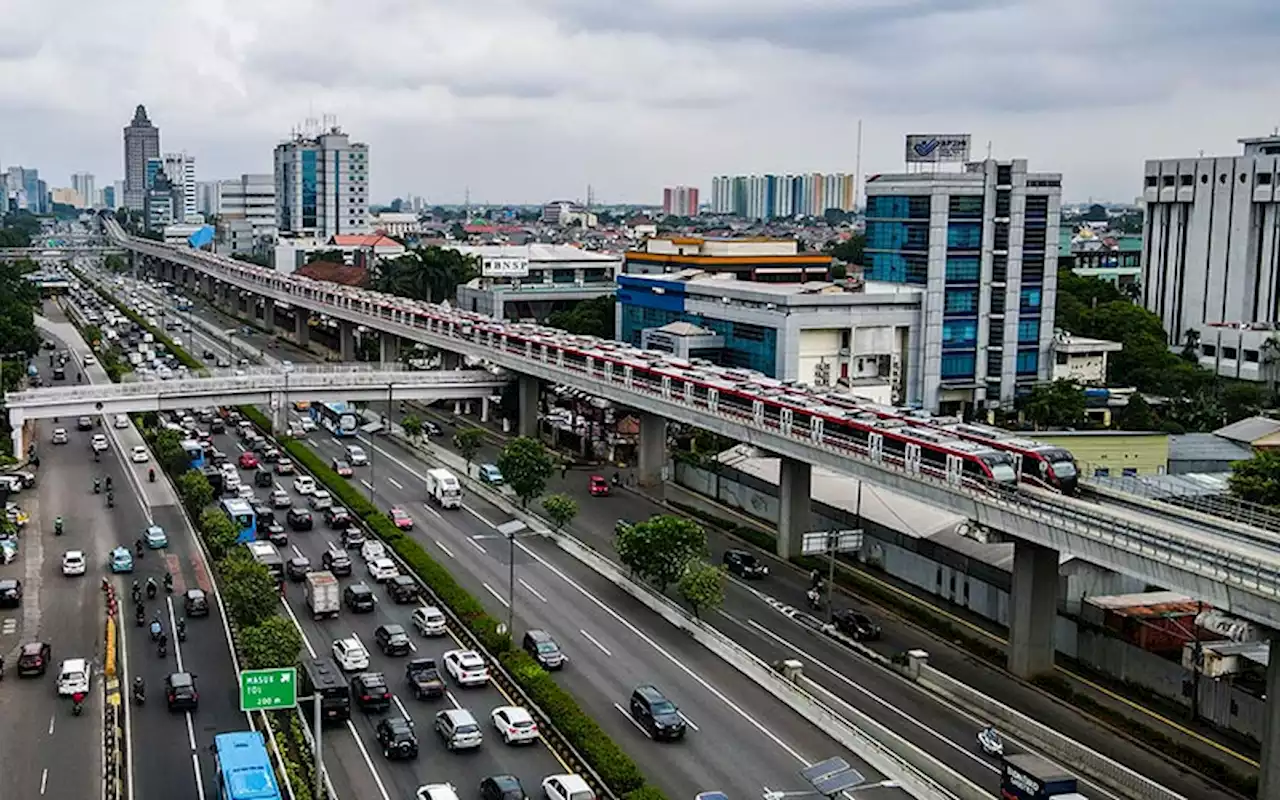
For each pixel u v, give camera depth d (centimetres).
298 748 8738
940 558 12512
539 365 19600
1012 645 10562
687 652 10900
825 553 13888
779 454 13900
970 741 9231
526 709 9512
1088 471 15125
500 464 15525
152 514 15275
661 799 7762
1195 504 12350
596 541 14438
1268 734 8175
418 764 8588
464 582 12731
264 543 13238
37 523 14788
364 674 9756
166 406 18975
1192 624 10231
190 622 11444
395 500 16200
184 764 8531
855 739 8894
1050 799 7494
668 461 17962
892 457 12000
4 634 11081
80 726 9188
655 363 17425
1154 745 9112
